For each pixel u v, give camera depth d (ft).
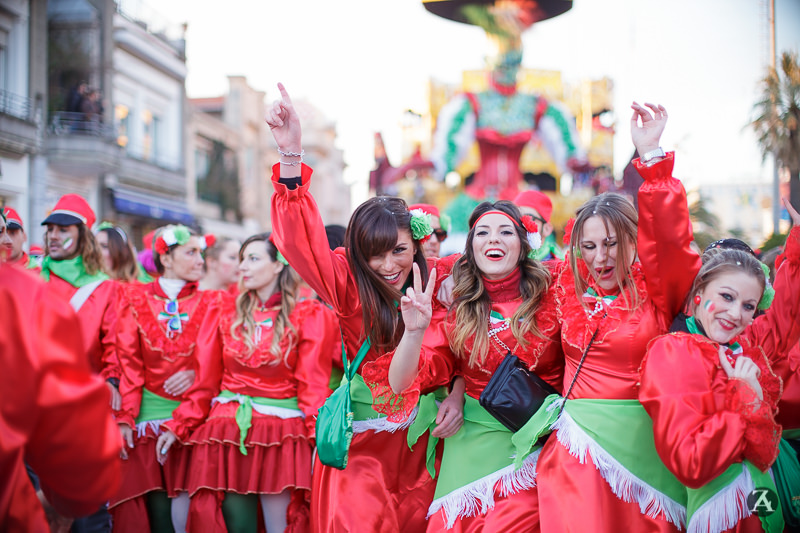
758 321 10.55
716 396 8.16
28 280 6.01
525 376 9.45
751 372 8.14
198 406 11.94
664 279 8.95
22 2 51.16
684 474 7.83
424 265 10.54
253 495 11.68
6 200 50.34
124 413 12.31
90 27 56.54
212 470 11.50
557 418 9.18
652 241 8.87
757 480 8.17
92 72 56.75
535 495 9.35
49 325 5.93
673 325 8.99
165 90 71.61
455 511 9.53
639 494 8.55
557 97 110.11
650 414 8.30
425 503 10.37
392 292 9.89
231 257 17.25
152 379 12.85
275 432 11.67
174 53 72.64
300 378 11.83
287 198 9.41
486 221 9.86
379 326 9.87
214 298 13.00
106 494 6.52
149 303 13.10
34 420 5.81
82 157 54.24
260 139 106.32
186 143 77.82
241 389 11.89
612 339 8.91
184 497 12.21
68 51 55.62
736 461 8.05
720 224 40.04
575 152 108.58
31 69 52.19
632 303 9.02
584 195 108.17
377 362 9.66
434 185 111.34
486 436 9.77
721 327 8.48
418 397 9.56
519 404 9.24
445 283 10.57
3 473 5.66
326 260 9.75
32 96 52.26
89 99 55.88
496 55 107.65
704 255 10.56
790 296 10.37
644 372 8.46
